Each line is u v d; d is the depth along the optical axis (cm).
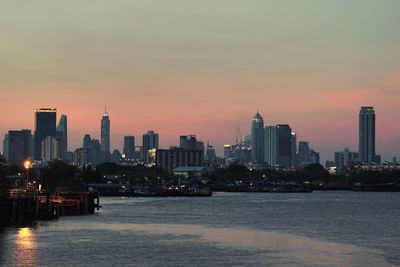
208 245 15262
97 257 13425
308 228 19738
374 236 17475
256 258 13462
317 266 12675
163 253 14012
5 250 14112
